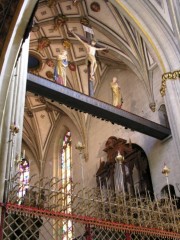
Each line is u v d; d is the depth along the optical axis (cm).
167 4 1433
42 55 1916
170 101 1245
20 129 810
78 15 1733
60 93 1164
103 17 1675
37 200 614
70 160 2011
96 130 1873
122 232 692
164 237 743
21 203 599
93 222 663
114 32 1672
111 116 1284
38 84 1117
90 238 647
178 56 1342
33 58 1919
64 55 1431
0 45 624
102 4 1627
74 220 644
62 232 638
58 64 1405
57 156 2119
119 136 1688
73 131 2062
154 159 1416
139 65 1603
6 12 615
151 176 1399
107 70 1923
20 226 574
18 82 873
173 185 1270
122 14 1533
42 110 2177
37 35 1820
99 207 700
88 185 1728
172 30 1412
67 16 1742
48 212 616
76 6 1689
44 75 2002
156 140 1444
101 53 1816
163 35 1388
